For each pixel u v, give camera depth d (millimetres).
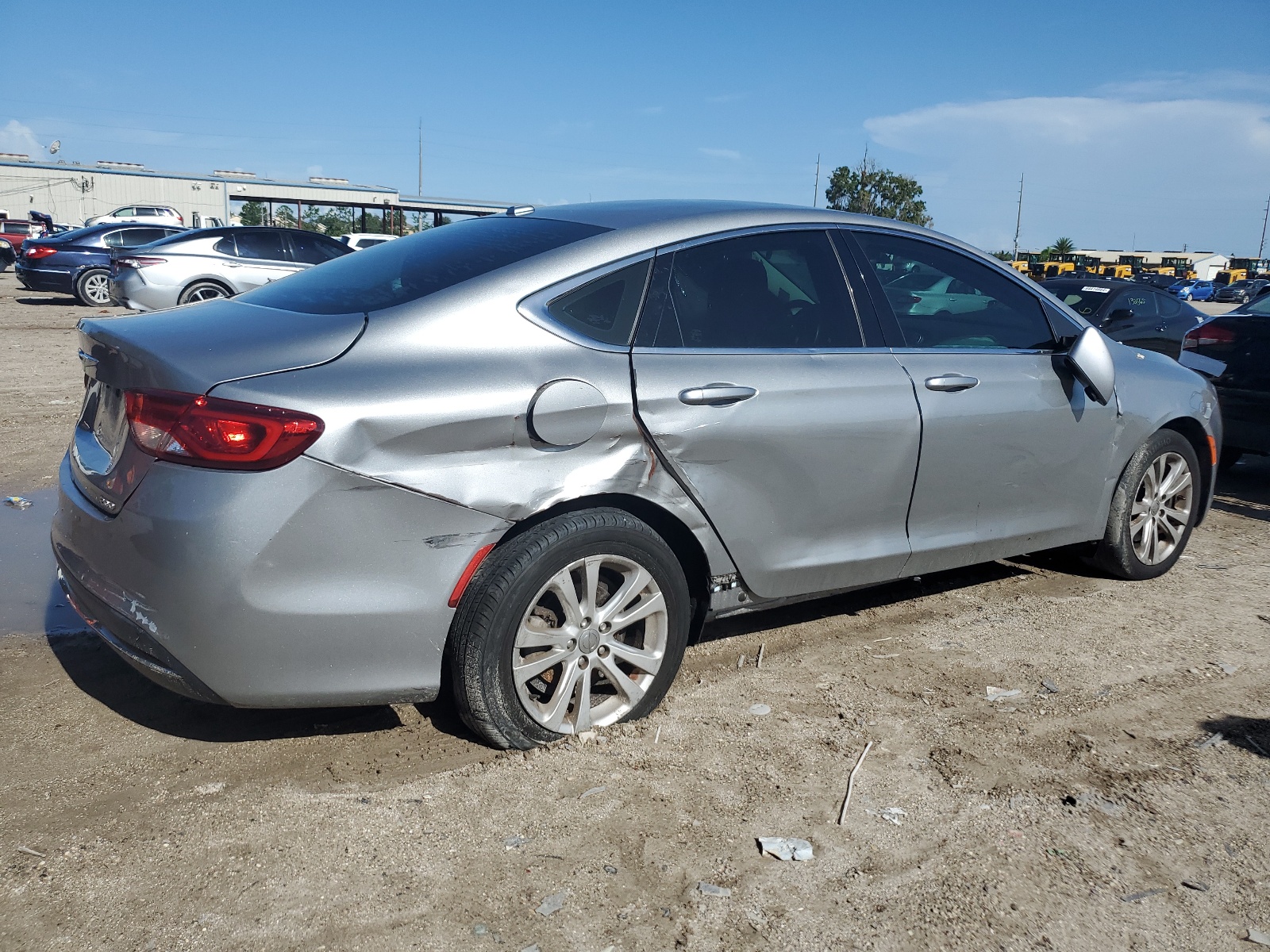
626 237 3045
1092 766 2908
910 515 3564
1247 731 3158
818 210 3547
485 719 2748
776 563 3238
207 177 57375
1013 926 2205
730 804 2635
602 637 2902
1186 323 12039
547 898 2234
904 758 2914
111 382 2660
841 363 3320
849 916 2213
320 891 2238
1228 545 5402
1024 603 4297
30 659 3439
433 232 3465
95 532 2607
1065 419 3980
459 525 2594
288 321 2764
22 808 2541
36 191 54688
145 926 2113
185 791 2639
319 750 2869
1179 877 2400
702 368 3002
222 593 2387
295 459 2404
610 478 2807
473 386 2605
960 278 3842
